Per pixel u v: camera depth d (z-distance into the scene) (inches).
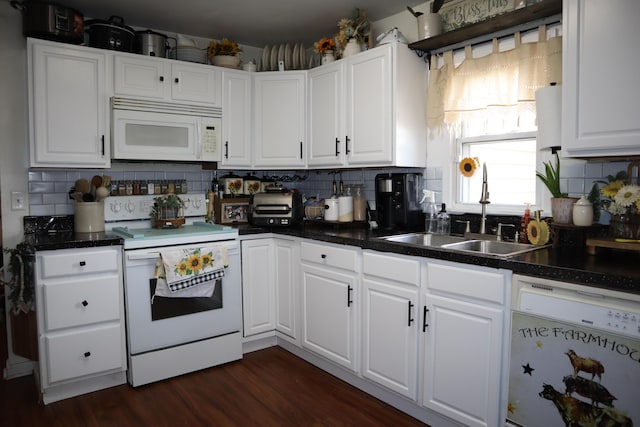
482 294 73.4
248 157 133.0
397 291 88.0
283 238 120.1
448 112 104.6
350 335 99.7
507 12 91.0
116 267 100.8
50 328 93.5
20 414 91.6
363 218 122.4
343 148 118.3
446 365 80.0
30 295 97.1
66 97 104.4
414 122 109.6
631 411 56.7
